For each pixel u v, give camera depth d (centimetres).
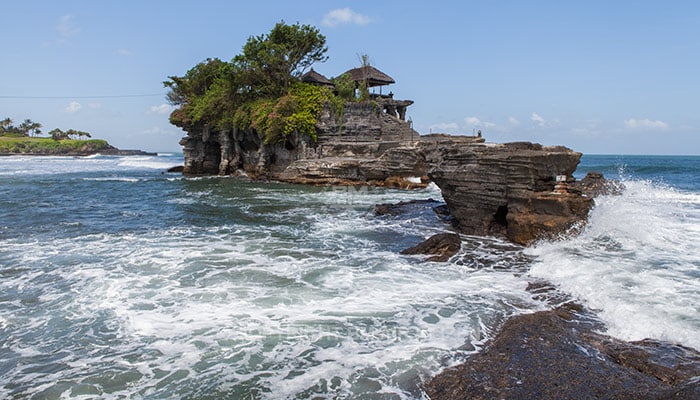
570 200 1380
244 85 4809
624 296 884
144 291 993
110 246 1438
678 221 1697
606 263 1130
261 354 702
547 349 690
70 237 1577
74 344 740
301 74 5175
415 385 611
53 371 656
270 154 4450
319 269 1175
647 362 630
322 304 912
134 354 704
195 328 797
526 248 1381
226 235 1638
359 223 1903
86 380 631
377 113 4550
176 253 1347
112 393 600
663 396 527
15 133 15688
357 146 3903
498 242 1480
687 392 514
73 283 1045
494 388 590
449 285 1034
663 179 4191
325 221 1956
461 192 1683
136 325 810
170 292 987
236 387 611
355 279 1084
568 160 1477
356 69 5300
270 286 1030
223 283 1052
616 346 694
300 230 1745
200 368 661
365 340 746
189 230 1733
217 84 5112
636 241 1354
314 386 611
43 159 10288
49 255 1312
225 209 2320
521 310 867
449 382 610
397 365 663
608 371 621
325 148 4003
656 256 1202
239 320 831
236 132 4666
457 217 1731
